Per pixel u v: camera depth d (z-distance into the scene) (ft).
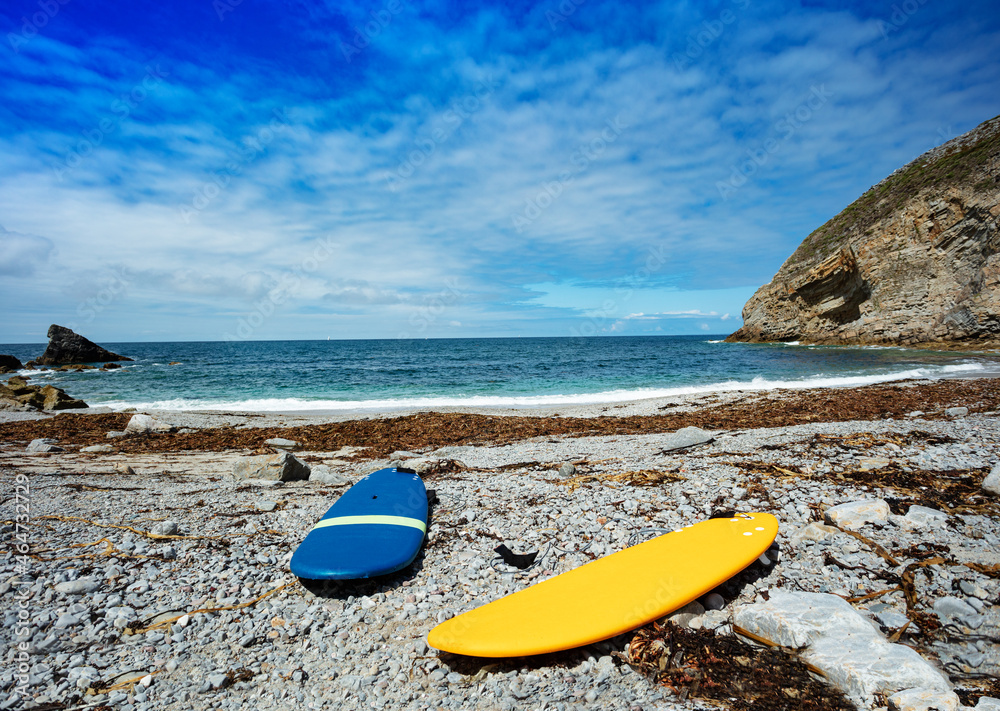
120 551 13.87
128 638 10.62
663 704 9.02
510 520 16.40
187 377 101.24
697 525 14.73
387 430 40.50
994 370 77.36
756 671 9.83
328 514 15.66
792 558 13.57
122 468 25.89
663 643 10.67
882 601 11.69
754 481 18.78
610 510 16.88
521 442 35.32
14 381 74.33
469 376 95.66
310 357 178.60
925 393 47.21
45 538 14.64
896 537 13.74
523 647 10.01
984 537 13.37
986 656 9.91
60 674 9.53
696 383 75.56
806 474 19.04
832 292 160.66
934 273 132.16
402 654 10.48
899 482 17.38
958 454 20.35
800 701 8.94
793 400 48.19
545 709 8.96
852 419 38.24
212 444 35.91
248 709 8.92
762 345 179.52
